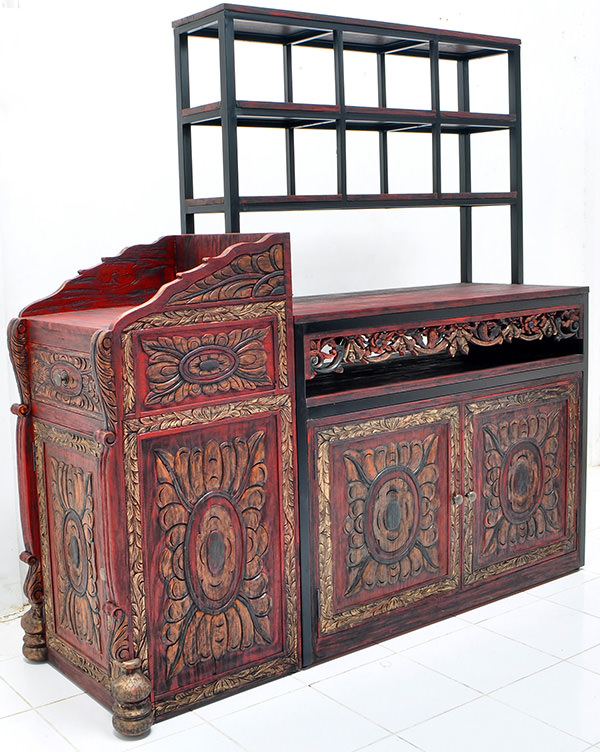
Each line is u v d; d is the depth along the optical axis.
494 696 2.56
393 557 2.94
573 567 3.51
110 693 2.53
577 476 3.48
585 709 2.48
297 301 3.09
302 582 2.73
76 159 3.26
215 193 3.59
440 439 3.02
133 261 2.92
